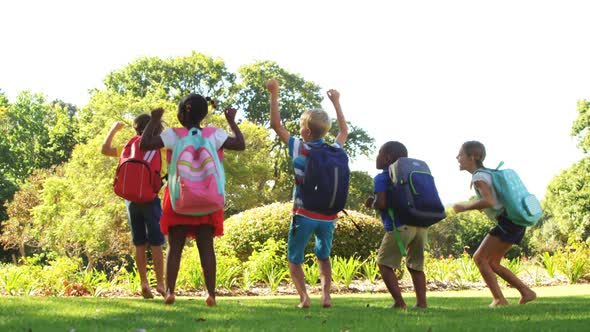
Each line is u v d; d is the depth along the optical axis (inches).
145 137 204.5
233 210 1657.2
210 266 214.7
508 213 235.1
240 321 177.6
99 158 1229.1
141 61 1883.6
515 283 246.5
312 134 229.6
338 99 254.4
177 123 1320.1
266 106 1934.1
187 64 1903.3
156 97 1573.6
